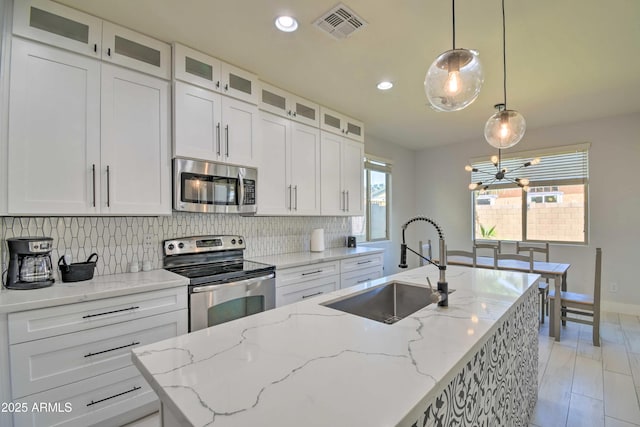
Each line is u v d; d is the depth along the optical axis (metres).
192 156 2.30
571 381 2.32
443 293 1.43
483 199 4.99
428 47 2.29
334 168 3.60
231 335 1.09
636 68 2.59
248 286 2.38
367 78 2.79
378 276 3.87
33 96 1.71
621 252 3.81
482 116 3.82
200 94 2.35
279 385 0.77
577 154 4.13
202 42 2.23
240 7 1.85
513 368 1.59
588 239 4.03
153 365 0.87
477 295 1.63
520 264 3.53
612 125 3.86
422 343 1.03
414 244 5.65
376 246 4.83
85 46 1.87
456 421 0.96
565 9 1.85
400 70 2.64
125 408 1.79
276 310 1.38
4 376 1.44
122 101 2.02
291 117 3.10
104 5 1.82
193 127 2.31
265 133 2.86
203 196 2.38
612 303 3.86
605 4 1.81
